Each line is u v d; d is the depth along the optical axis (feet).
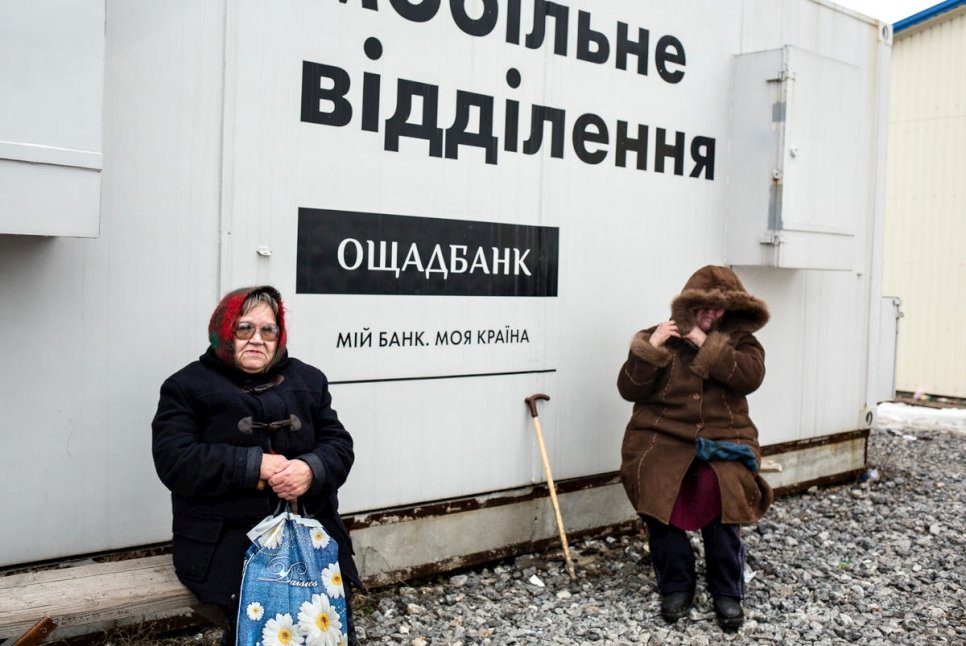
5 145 8.04
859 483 20.76
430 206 12.84
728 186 17.52
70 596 8.23
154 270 10.32
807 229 17.21
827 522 17.44
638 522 16.17
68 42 8.35
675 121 16.42
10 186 8.11
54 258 9.61
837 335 20.02
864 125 20.42
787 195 16.72
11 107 8.08
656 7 15.94
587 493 15.38
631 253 15.81
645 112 15.89
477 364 13.58
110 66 9.83
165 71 10.25
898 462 23.40
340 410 12.05
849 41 20.10
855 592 13.73
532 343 14.33
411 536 12.98
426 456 13.03
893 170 37.17
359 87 11.96
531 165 14.14
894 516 18.04
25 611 7.79
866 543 16.02
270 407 9.05
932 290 36.06
